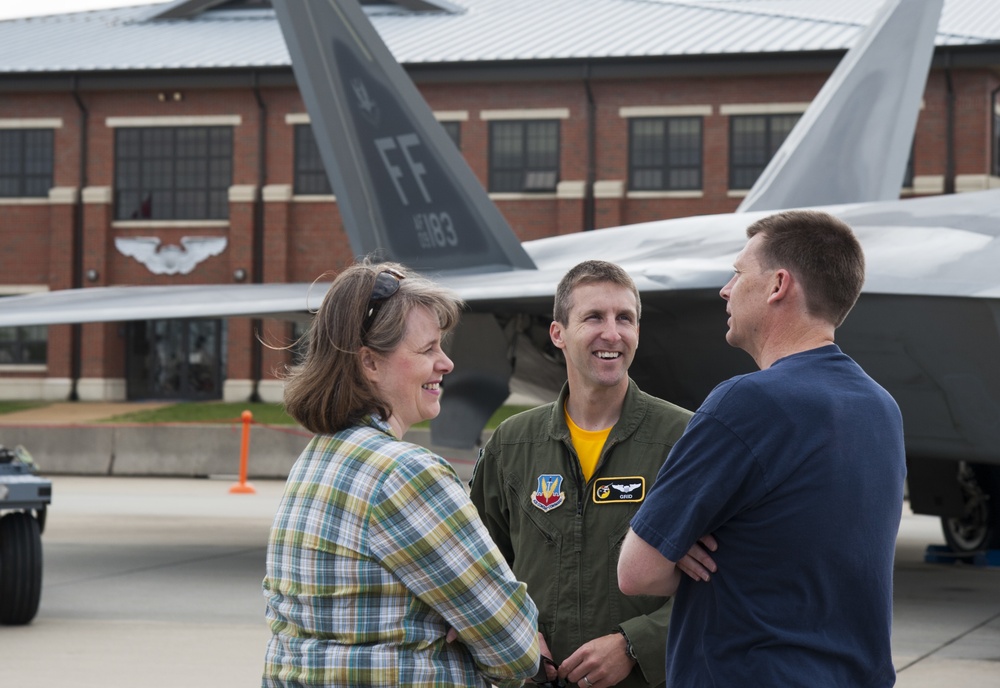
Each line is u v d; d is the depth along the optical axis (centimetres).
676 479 258
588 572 342
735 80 3020
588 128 3095
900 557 1256
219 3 3828
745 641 252
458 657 255
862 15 3353
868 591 254
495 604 248
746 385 258
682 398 1100
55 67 3275
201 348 3316
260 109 3244
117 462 2298
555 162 3145
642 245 1189
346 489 249
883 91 1404
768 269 275
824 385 260
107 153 3319
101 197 3288
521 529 354
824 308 272
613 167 3102
